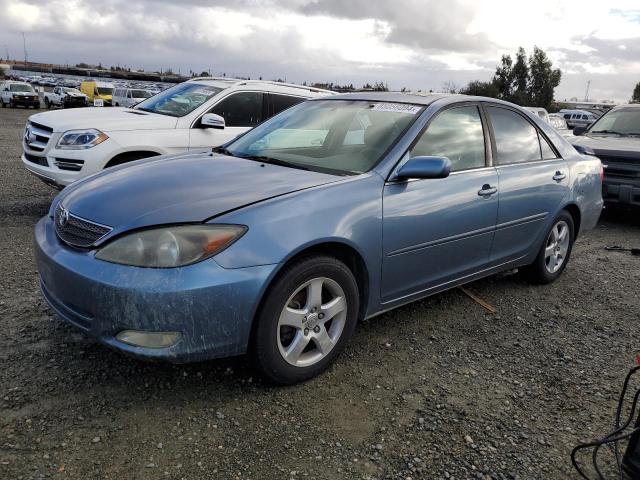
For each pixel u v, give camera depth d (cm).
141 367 314
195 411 279
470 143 402
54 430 257
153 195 298
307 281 295
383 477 241
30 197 752
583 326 414
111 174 354
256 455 250
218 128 674
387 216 328
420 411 291
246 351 283
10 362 312
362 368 331
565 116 4172
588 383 329
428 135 370
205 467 240
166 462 242
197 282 258
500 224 414
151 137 636
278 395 297
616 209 855
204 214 275
